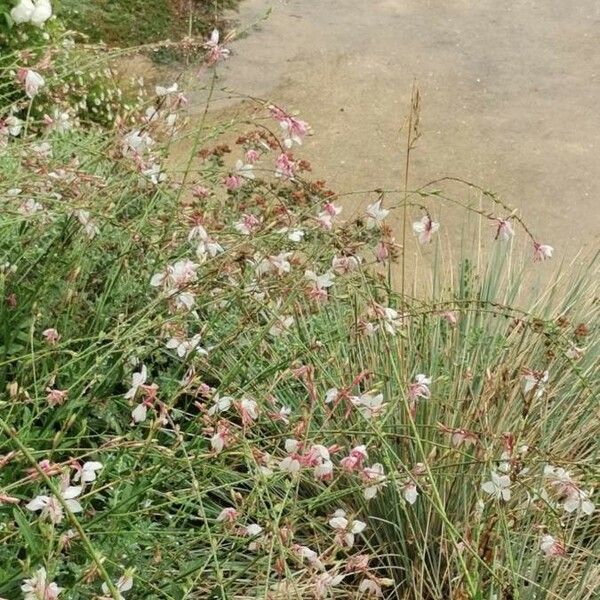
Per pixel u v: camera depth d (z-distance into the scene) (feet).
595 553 9.85
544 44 27.48
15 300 9.73
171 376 10.14
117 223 9.62
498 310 12.63
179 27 25.84
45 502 6.63
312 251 10.09
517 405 11.05
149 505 8.45
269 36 26.81
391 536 10.14
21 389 8.05
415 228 9.98
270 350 10.63
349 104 23.63
